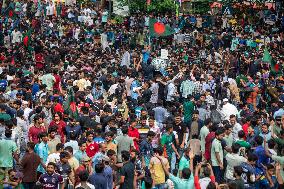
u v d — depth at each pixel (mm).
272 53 42500
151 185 18031
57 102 24875
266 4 60375
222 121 24188
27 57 39688
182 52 42219
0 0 55000
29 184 19078
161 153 19219
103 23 55750
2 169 19438
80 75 30844
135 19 53844
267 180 18703
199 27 54656
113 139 20422
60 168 18281
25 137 21953
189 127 24562
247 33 49938
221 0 58625
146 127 22500
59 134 21484
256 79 33781
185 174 17062
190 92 30422
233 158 19203
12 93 26484
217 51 44125
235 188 16016
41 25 50344
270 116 25266
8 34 46906
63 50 40500
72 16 55125
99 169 17719
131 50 44844
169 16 56281
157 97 30062
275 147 21125
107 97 28609
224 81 32125
